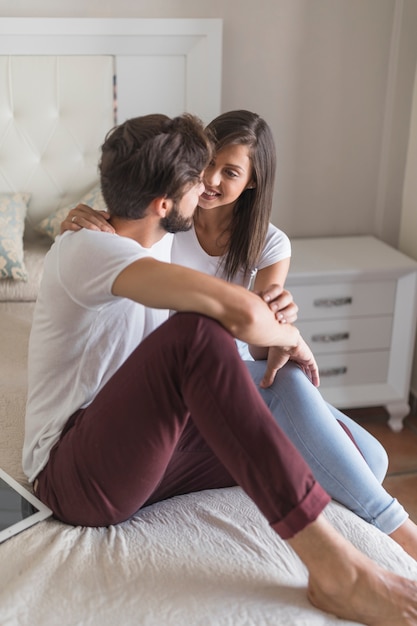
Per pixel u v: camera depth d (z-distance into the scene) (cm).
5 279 246
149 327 151
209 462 157
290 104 288
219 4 271
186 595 130
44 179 271
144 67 267
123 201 138
